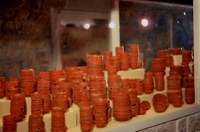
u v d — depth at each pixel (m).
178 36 3.85
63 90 1.38
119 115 1.36
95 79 1.40
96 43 3.00
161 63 1.75
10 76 2.48
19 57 2.53
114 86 1.43
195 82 1.72
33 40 2.60
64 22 2.77
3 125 1.13
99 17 3.00
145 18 3.46
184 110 1.60
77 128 1.31
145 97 1.60
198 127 1.71
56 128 1.19
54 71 1.50
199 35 1.67
